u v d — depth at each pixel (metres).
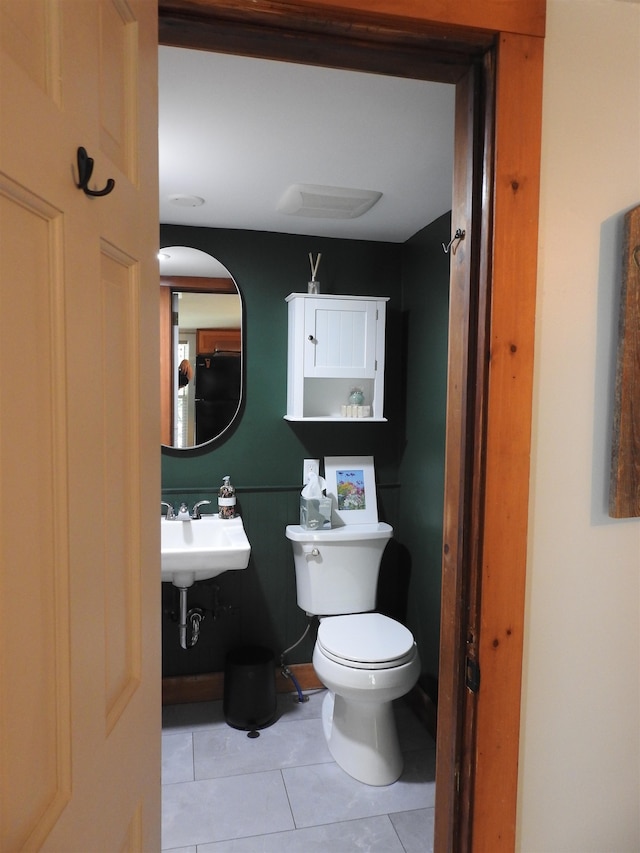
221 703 2.73
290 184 2.08
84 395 0.57
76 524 0.56
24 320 0.47
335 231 2.68
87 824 0.60
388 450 2.92
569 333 1.09
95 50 0.60
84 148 0.56
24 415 0.47
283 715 2.62
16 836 0.46
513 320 1.04
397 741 2.24
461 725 1.12
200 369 2.70
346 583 2.66
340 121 1.58
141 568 0.76
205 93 1.43
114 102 0.66
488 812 1.10
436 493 2.45
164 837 1.89
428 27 0.97
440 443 2.41
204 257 2.66
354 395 2.77
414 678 2.15
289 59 1.03
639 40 1.08
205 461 2.73
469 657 1.10
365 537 2.63
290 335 2.69
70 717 0.55
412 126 1.62
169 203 2.30
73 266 0.54
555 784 1.16
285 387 2.78
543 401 1.09
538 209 1.04
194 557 2.30
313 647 2.86
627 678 1.19
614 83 1.08
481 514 1.06
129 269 0.71
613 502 1.12
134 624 0.75
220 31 0.95
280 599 2.81
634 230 1.07
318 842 1.88
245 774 2.21
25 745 0.48
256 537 2.77
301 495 2.77
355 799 2.08
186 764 2.27
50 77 0.50
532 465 1.09
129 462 0.73
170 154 1.81
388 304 2.87
